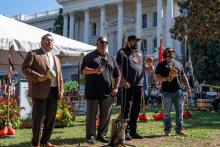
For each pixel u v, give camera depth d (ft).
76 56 39.88
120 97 26.99
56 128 36.88
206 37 71.15
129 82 27.22
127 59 27.48
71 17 231.30
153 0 203.82
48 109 23.95
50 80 23.25
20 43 31.76
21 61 49.01
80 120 45.83
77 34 241.35
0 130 31.40
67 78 206.39
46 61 23.38
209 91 102.32
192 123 41.19
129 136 27.40
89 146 24.88
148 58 28.96
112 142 24.03
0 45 30.71
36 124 23.29
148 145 25.12
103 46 26.25
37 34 35.19
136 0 201.67
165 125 29.86
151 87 97.55
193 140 27.63
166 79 28.99
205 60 136.26
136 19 203.92
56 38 38.27
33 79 22.79
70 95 57.26
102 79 26.03
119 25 205.87
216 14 69.00
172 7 184.14
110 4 212.43
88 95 26.07
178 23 74.43
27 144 26.13
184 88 30.53
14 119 36.01
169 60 29.19
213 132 32.35
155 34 202.80
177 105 29.81
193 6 70.74
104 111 26.55
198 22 70.59
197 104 70.95
